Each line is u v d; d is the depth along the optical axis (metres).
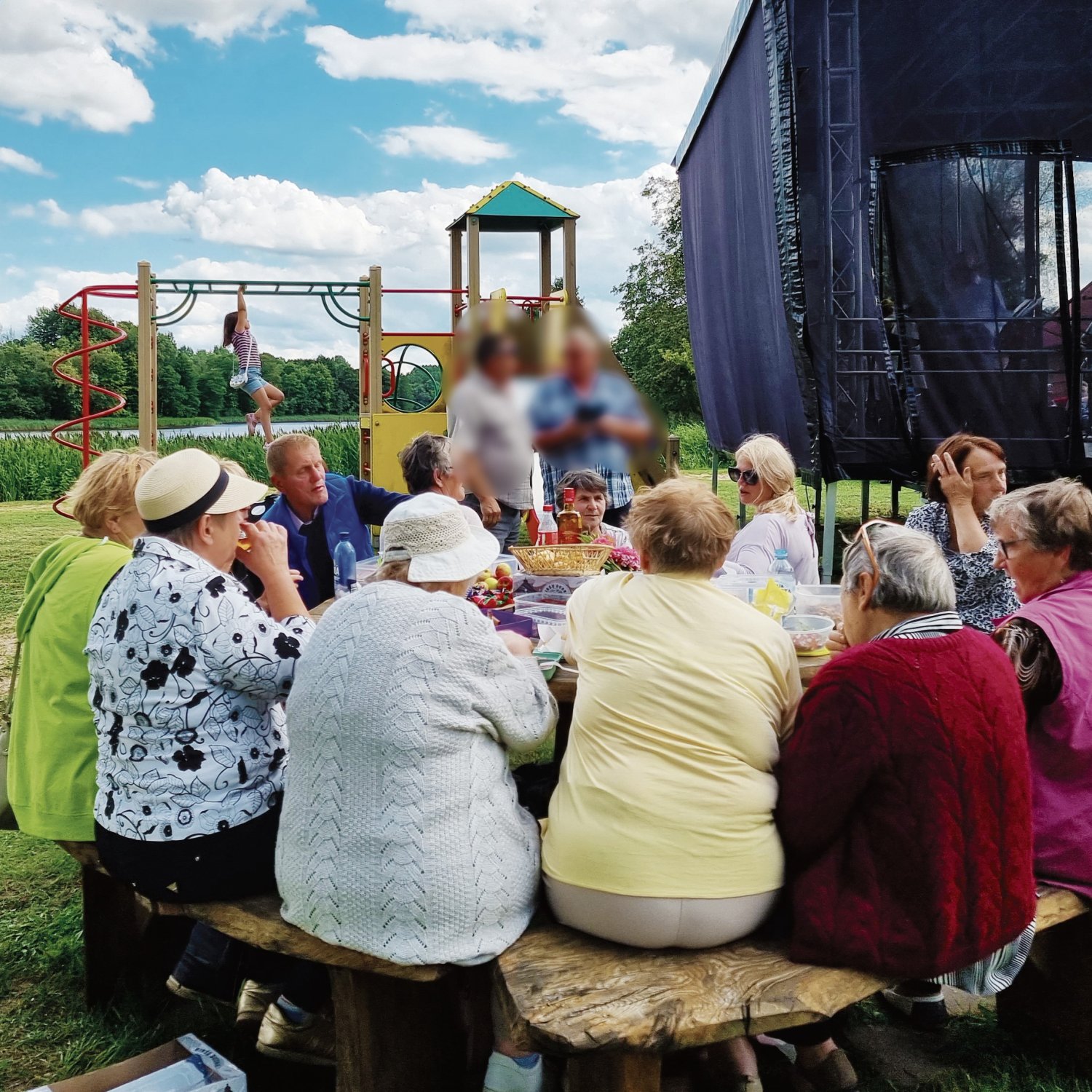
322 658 1.87
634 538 2.08
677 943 1.88
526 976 1.80
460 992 2.31
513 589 3.04
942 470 3.28
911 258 6.10
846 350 6.27
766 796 1.93
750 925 1.92
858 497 13.71
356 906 1.82
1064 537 2.27
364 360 10.88
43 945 2.84
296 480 3.74
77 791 2.31
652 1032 1.66
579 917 1.93
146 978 2.67
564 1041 1.63
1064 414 6.13
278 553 2.45
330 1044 2.28
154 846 2.03
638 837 1.86
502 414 4.91
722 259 9.52
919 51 6.14
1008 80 6.09
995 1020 2.49
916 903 1.84
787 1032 2.17
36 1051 2.41
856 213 6.29
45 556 2.49
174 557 2.08
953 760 1.84
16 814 2.38
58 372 9.45
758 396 8.73
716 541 2.01
